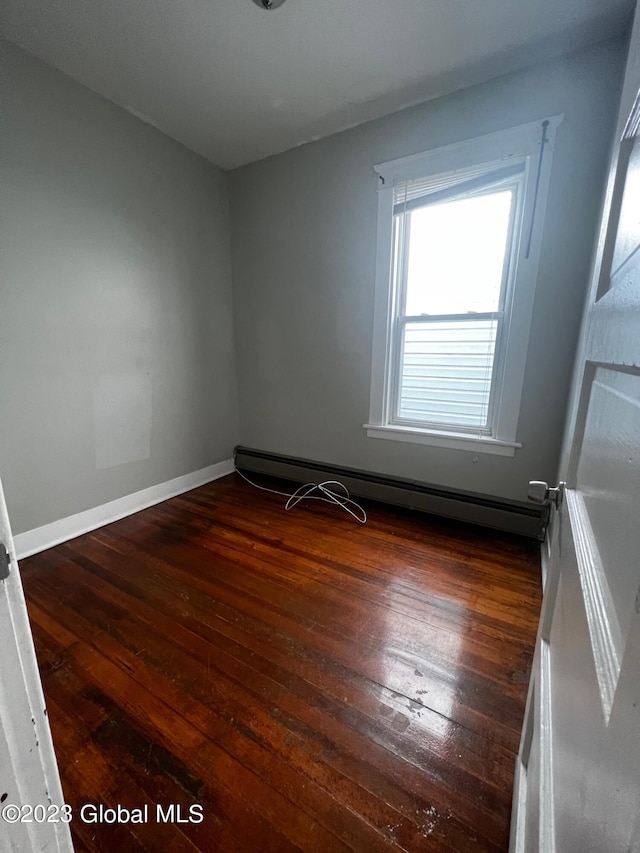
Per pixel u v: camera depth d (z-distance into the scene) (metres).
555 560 0.89
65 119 1.94
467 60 1.78
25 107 1.78
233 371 3.24
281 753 1.04
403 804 0.92
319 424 2.90
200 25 1.61
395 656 1.37
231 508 2.62
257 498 2.80
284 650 1.39
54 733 1.10
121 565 1.93
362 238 2.43
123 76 1.92
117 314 2.31
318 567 1.92
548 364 2.00
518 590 1.74
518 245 1.99
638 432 0.35
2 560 0.44
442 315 2.31
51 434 2.07
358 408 2.69
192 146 2.57
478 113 1.96
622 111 0.69
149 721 1.13
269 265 2.87
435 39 1.67
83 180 2.05
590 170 1.75
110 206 2.20
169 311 2.63
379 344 2.50
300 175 2.58
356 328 2.58
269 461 3.18
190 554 2.04
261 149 2.60
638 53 0.58
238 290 3.08
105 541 2.17
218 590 1.74
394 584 1.78
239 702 1.19
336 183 2.45
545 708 0.67
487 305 2.17
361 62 1.81
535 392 2.07
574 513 0.68
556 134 1.79
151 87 2.00
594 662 0.39
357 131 2.32
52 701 1.19
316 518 2.47
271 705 1.18
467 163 2.02
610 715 0.31
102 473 2.35
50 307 1.99
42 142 1.86
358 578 1.83
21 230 1.83
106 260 2.21
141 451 2.57
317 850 0.84
